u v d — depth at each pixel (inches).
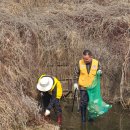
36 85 345.7
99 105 331.6
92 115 334.3
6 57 344.5
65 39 377.4
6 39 352.8
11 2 431.2
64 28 386.3
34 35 370.3
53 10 426.9
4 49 346.6
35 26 377.1
